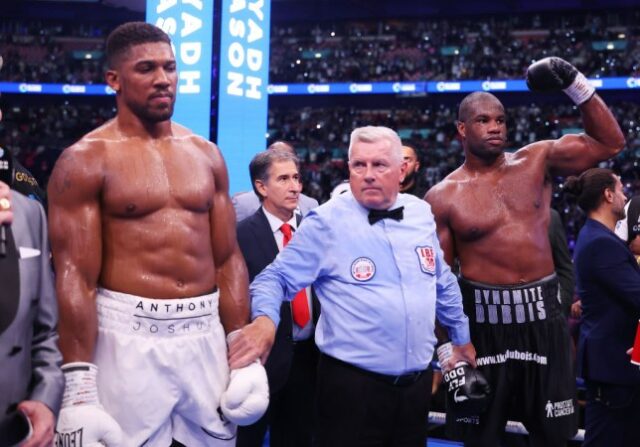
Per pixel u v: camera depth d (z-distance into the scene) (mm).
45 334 2027
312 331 3617
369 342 2643
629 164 21391
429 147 23719
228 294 2592
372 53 25688
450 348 3143
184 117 6637
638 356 3201
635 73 22188
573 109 23391
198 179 2473
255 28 6969
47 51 25891
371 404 2658
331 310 2705
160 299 2373
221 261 2607
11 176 2012
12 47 25844
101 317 2355
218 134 6641
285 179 3639
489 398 3365
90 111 25812
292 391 3623
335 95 25688
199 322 2441
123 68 2396
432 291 2744
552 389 3355
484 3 24375
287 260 2719
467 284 3416
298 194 3695
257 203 4633
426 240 2768
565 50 23812
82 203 2320
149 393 2346
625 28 23875
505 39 24906
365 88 23719
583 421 5082
